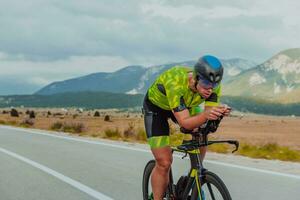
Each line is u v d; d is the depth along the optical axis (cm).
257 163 1116
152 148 536
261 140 3206
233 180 881
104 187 837
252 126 6375
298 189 789
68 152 1400
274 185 827
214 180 461
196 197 483
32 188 845
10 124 4094
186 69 502
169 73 503
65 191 812
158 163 533
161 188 536
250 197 735
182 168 1030
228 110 436
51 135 2167
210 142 474
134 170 1026
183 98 491
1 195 790
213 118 439
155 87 519
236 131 4675
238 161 1156
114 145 1594
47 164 1148
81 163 1153
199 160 483
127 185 849
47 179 934
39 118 7875
